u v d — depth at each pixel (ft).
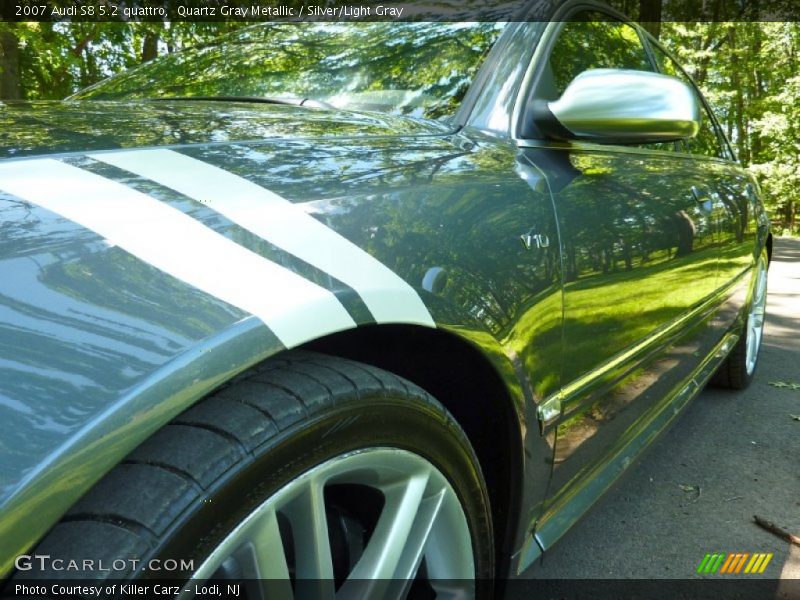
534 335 4.04
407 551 3.27
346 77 5.73
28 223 2.35
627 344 5.48
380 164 3.61
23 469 1.91
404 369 3.85
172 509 2.21
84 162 2.77
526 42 5.52
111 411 2.06
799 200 62.64
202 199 2.71
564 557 6.24
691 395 7.75
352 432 2.84
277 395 2.66
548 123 4.91
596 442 5.33
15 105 3.88
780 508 7.27
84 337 2.13
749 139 73.92
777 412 10.36
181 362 2.21
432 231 3.40
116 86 6.58
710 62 66.49
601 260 4.82
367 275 2.90
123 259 2.35
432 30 5.92
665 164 6.84
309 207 2.94
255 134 3.57
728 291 8.80
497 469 4.13
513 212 4.06
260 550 2.50
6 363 2.00
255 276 2.54
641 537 6.63
